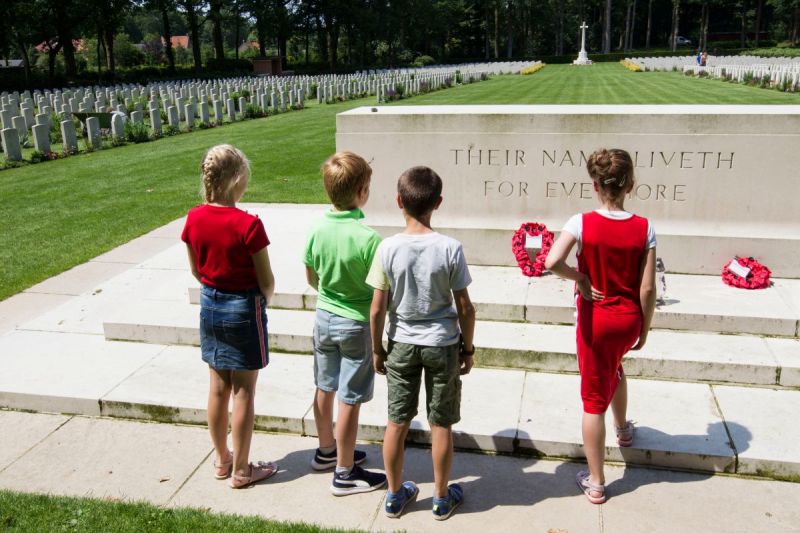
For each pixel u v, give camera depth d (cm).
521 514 363
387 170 653
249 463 402
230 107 2373
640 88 3322
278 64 5984
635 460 403
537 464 410
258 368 376
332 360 376
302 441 443
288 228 809
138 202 1149
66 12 4897
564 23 9819
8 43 4903
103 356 547
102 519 359
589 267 336
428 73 4522
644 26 10938
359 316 357
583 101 2647
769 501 369
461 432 423
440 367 331
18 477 406
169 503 379
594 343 340
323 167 352
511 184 629
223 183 355
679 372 479
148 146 1809
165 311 594
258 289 368
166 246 884
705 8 8875
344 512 369
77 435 454
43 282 758
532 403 456
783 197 576
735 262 579
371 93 3612
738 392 462
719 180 583
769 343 499
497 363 509
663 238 598
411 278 324
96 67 8775
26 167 1523
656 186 596
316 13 6969
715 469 394
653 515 359
